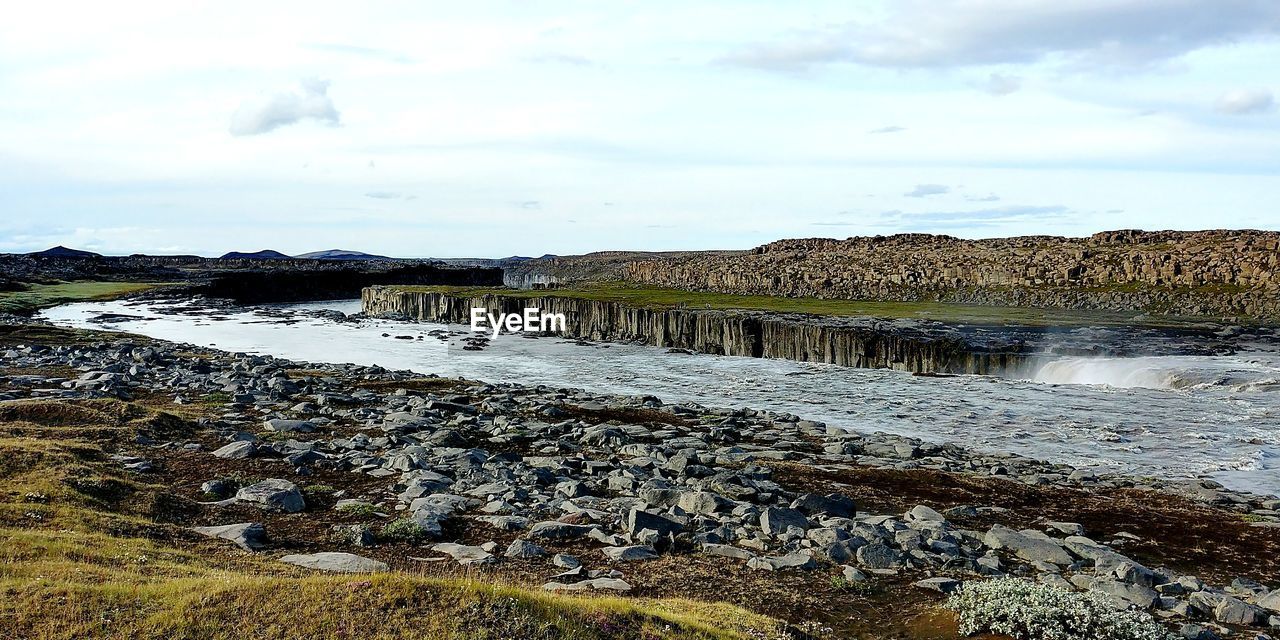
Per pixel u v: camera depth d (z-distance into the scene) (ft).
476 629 46.21
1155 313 339.16
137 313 453.99
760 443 139.74
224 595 49.06
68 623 45.29
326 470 102.01
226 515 80.18
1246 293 341.62
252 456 105.50
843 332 278.05
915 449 131.13
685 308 369.91
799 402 198.80
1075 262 426.51
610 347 346.13
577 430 137.28
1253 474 124.06
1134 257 406.21
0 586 49.03
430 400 158.61
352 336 375.86
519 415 157.28
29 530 62.39
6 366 190.49
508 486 95.14
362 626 46.06
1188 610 64.95
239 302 601.21
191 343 330.95
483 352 322.55
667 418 160.86
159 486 87.15
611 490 99.55
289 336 370.53
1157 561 81.30
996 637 56.85
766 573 70.79
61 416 117.08
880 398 203.31
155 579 53.67
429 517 79.87
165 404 145.89
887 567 73.36
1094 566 77.61
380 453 112.47
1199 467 128.26
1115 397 195.72
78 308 467.93
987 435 155.53
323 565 64.54
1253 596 70.08
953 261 484.33
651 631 49.93
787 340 300.20
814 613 62.13
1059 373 232.53
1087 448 142.61
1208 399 188.96
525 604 49.37
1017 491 107.96
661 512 87.30
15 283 557.74
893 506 98.94
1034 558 79.36
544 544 76.43
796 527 83.30
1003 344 257.55
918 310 364.38
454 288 574.97
